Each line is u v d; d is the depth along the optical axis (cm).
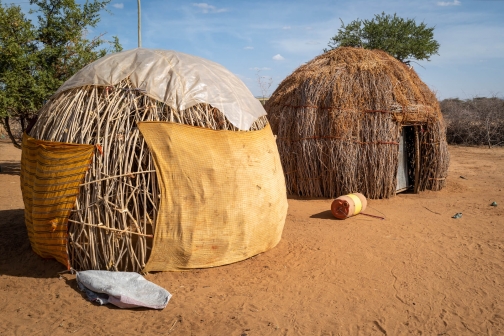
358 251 717
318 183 1120
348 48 1226
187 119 580
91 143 559
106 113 569
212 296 536
